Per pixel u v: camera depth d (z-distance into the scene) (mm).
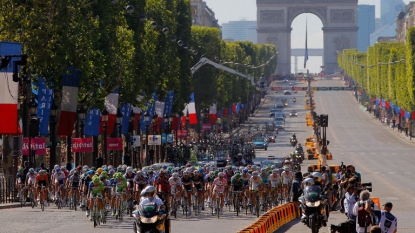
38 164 179250
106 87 194250
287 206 124688
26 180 146125
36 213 131375
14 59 132375
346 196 95312
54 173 142125
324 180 135750
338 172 147875
